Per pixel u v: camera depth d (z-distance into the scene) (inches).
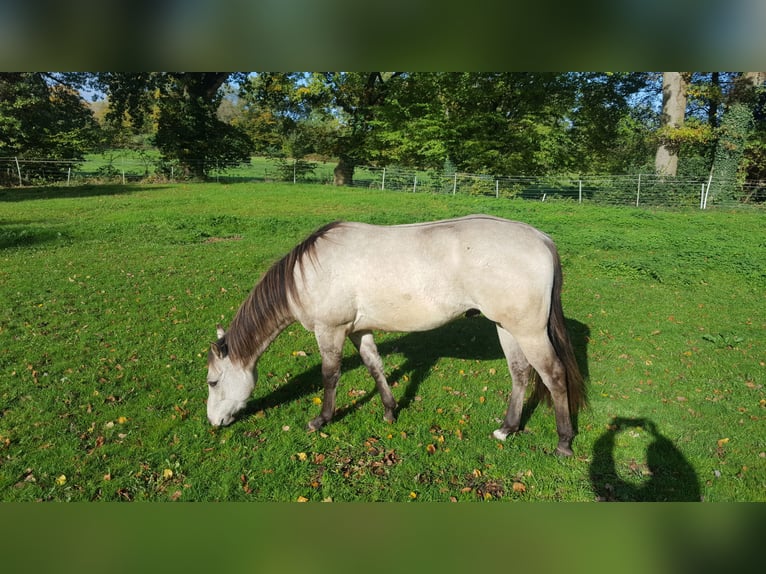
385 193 932.0
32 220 576.7
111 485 149.5
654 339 261.1
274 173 1280.8
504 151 1060.5
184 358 231.5
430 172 1084.5
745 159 877.8
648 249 464.1
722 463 159.3
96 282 338.0
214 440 171.6
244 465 160.1
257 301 173.5
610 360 236.1
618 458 163.6
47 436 169.8
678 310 306.2
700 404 194.7
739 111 839.1
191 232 507.2
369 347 181.6
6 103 977.5
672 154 945.5
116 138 1462.8
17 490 146.0
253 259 406.6
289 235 508.1
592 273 388.8
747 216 708.0
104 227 522.0
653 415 187.9
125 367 220.4
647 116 1204.5
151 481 152.2
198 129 1185.4
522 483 151.8
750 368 225.0
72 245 446.6
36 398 192.2
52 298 303.7
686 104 1004.6
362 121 1207.6
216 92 1294.3
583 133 1112.8
